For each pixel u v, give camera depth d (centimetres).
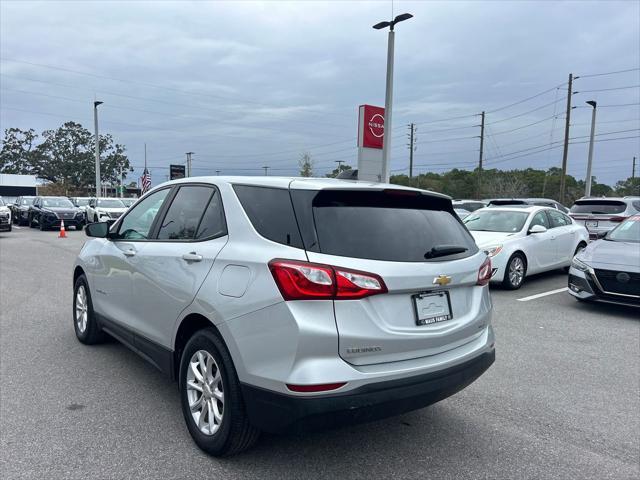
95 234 474
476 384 463
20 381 444
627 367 516
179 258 356
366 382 273
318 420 266
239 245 312
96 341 548
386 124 1742
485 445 347
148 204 448
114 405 398
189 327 355
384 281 282
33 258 1326
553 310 772
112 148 8050
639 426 381
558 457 333
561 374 493
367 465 319
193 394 339
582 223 1350
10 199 3988
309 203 295
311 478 302
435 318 310
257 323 283
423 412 400
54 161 7669
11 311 706
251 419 290
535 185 6806
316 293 268
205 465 313
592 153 3152
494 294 895
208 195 365
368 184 323
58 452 324
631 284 702
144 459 318
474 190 6756
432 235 330
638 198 1374
